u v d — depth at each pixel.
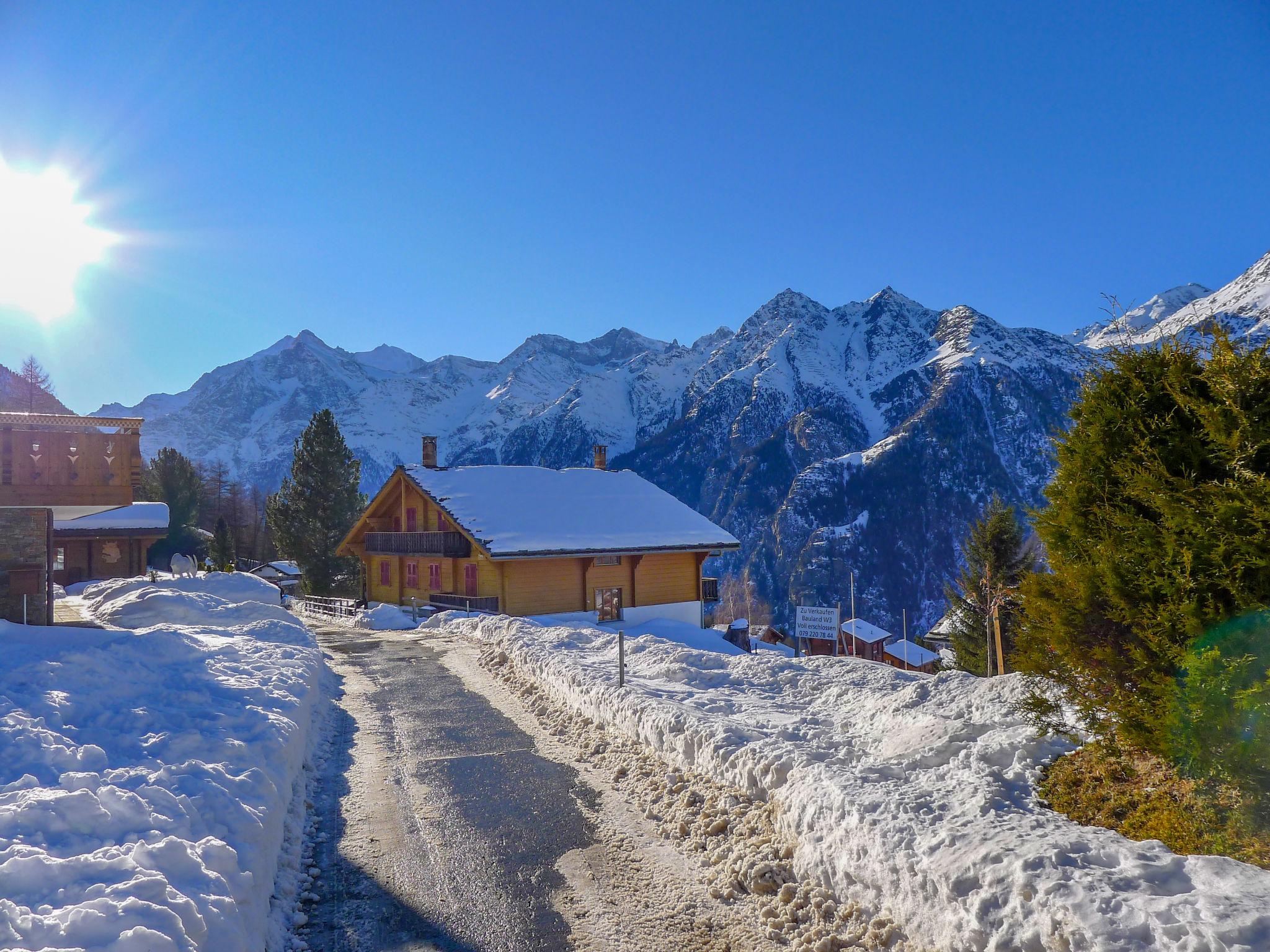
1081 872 4.53
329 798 9.11
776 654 15.16
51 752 6.37
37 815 5.16
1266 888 4.03
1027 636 6.72
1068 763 6.63
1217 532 5.16
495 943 5.94
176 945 4.17
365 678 16.64
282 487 53.59
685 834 7.79
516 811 8.63
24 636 10.38
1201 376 5.65
